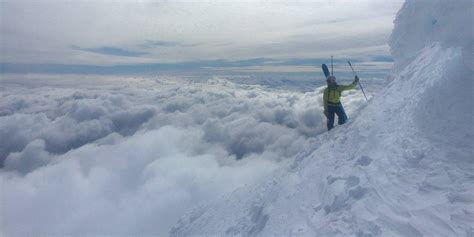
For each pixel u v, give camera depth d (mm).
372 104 10453
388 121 8883
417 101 8578
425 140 7477
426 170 6777
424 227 5605
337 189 7727
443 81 8336
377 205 6535
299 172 10250
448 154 6891
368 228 6129
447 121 7625
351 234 6250
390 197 6551
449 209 5746
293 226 7926
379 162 7645
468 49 8555
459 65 8430
